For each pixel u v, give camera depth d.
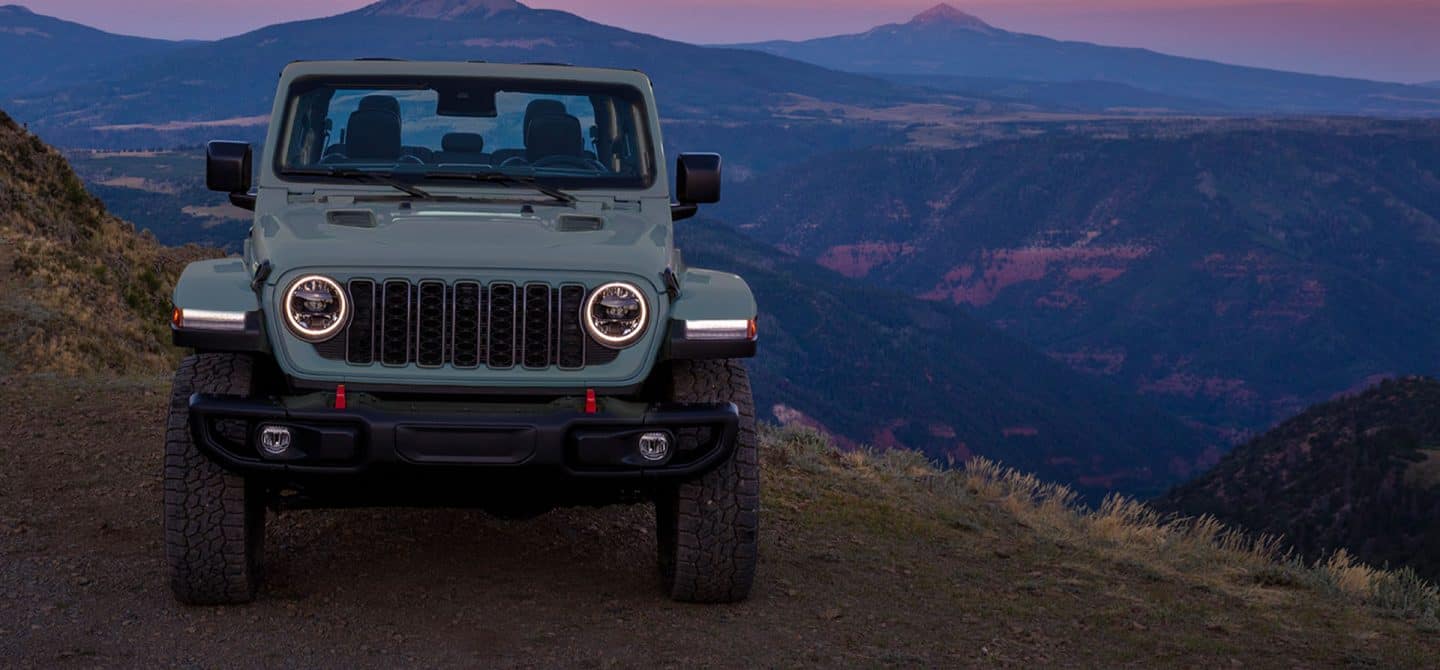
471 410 4.98
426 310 5.02
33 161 25.55
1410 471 174.38
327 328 4.97
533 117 6.45
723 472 5.34
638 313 5.11
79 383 10.99
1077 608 6.49
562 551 6.47
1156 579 7.60
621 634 5.22
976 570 7.24
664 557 5.91
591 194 6.30
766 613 5.68
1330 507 170.88
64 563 5.85
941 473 10.89
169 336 19.73
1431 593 7.84
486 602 5.54
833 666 5.04
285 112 6.29
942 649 5.45
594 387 5.07
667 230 5.88
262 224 5.63
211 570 5.12
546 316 5.05
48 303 16.45
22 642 4.77
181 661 4.66
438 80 6.46
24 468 7.81
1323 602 7.47
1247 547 9.80
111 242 25.03
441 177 6.24
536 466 4.89
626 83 6.57
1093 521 9.95
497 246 5.18
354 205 6.02
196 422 4.86
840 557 7.08
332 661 4.73
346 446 4.82
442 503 5.30
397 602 5.48
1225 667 5.60
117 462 8.06
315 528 6.59
